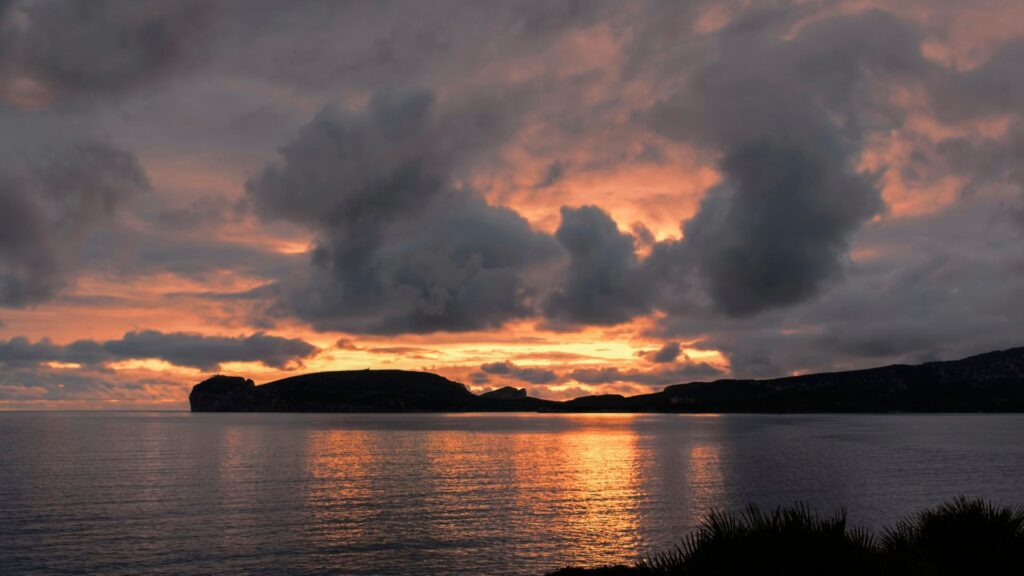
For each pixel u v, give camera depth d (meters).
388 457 134.25
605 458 133.38
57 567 46.12
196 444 170.88
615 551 51.12
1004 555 15.41
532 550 51.47
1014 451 143.88
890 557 12.27
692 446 167.75
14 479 94.00
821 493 80.12
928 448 154.12
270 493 81.50
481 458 133.00
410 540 54.75
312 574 44.94
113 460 124.12
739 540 12.23
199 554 49.84
